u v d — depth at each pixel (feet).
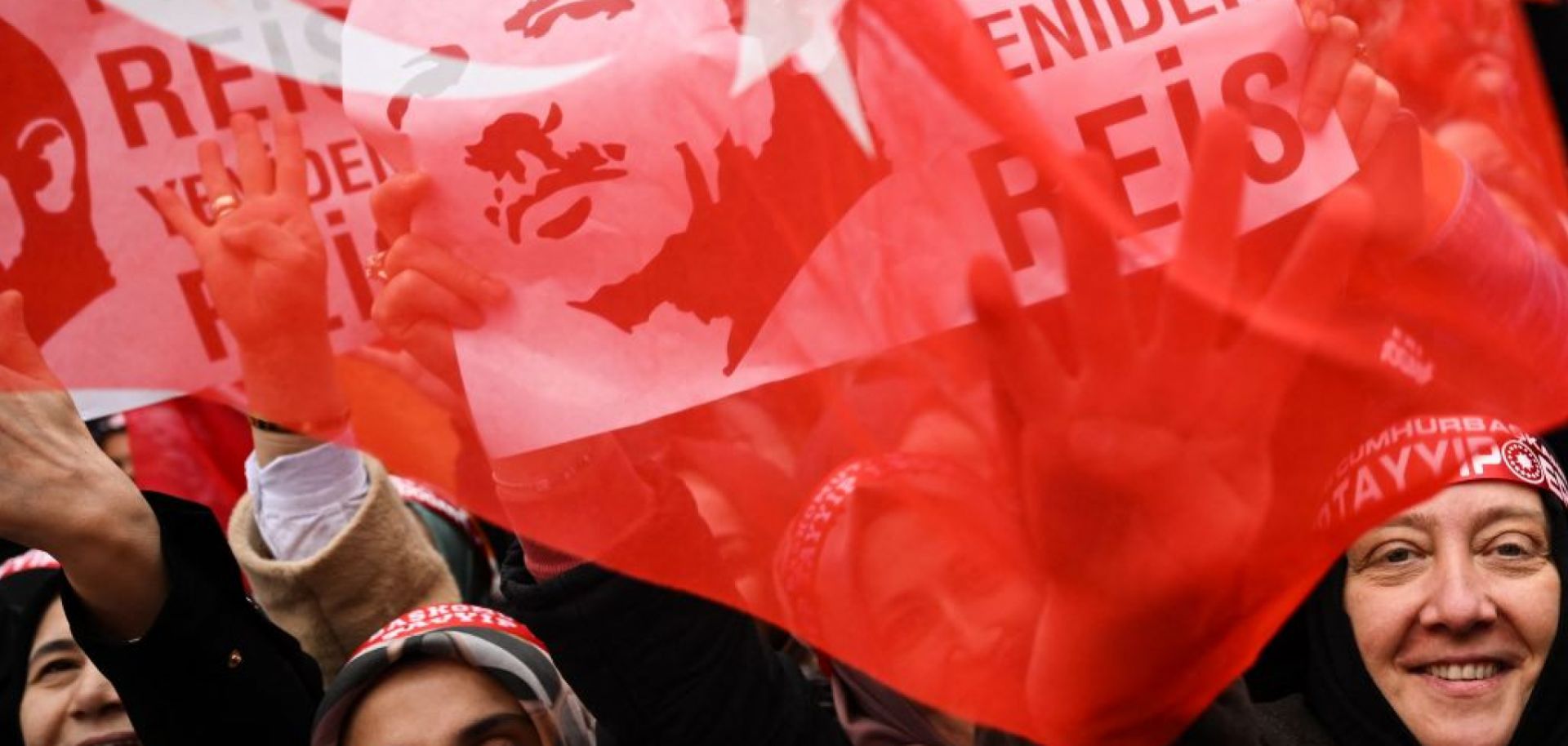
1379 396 5.39
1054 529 4.74
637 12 5.90
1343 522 5.44
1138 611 4.76
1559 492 9.21
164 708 8.46
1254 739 6.69
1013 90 5.67
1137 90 5.70
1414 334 5.56
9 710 10.58
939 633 5.55
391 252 5.93
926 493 5.56
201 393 6.16
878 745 8.04
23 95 6.08
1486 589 8.93
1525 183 6.11
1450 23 6.03
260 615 8.75
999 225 5.62
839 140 5.75
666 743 7.51
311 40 6.14
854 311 5.73
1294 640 9.92
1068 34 5.69
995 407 4.83
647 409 5.83
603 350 5.87
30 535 8.17
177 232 6.12
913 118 5.70
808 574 5.78
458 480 6.09
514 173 5.88
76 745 10.28
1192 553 4.70
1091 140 5.67
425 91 5.96
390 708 8.52
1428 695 9.05
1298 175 5.67
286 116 6.11
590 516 6.00
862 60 5.73
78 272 6.13
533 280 5.92
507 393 5.88
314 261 6.01
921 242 5.66
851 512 5.64
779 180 5.81
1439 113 6.10
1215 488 4.67
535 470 6.00
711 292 5.83
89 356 6.15
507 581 7.70
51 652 10.46
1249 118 5.70
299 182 6.06
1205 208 4.81
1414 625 9.04
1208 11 5.72
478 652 8.59
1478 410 5.54
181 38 6.10
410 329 5.94
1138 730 5.08
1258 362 4.72
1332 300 4.81
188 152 6.13
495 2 5.99
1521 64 6.08
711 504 5.98
